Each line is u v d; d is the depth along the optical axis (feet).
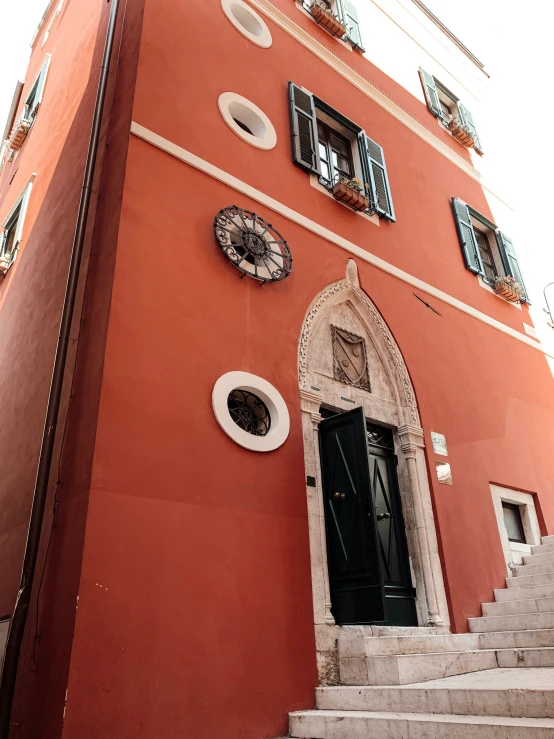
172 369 15.15
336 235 23.16
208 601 13.48
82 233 16.65
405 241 27.27
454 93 39.91
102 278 15.47
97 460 12.83
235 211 19.06
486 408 26.91
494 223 35.83
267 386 17.39
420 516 20.71
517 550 24.72
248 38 24.00
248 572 14.55
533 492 27.17
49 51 33.63
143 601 12.40
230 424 15.79
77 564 11.89
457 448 23.90
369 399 21.65
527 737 9.81
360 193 24.43
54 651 11.54
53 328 17.71
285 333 18.94
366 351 22.58
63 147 23.62
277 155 22.39
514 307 33.73
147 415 14.12
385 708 13.05
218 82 21.44
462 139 36.88
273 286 19.30
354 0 33.83
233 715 12.92
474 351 28.17
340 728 12.51
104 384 13.61
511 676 13.98
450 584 20.21
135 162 16.90
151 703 11.76
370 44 33.09
